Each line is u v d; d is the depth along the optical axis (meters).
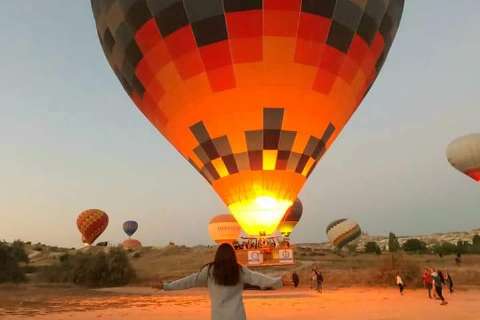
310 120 18.39
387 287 26.20
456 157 39.06
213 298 2.97
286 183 18.55
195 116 18.59
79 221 66.56
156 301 20.72
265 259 19.94
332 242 63.88
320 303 17.91
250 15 17.03
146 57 19.03
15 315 15.91
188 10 17.41
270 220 18.56
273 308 16.28
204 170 19.64
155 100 19.72
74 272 34.69
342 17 17.83
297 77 17.70
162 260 52.62
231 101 17.88
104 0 20.12
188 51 17.81
